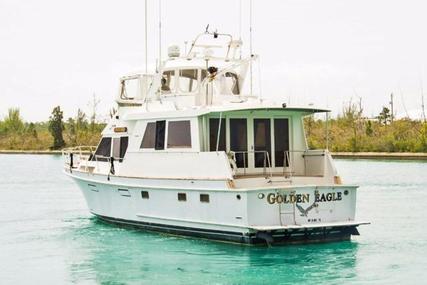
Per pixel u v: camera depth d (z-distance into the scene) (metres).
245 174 16.55
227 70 17.89
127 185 17.84
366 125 79.06
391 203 27.72
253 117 16.75
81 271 14.20
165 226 17.17
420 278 13.16
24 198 31.38
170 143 16.86
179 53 18.77
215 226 15.61
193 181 15.84
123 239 17.70
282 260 14.59
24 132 105.75
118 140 19.39
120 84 20.44
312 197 15.51
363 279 13.04
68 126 92.12
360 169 49.62
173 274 13.55
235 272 13.59
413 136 69.56
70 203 28.97
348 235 16.45
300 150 17.28
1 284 13.19
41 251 16.70
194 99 17.97
